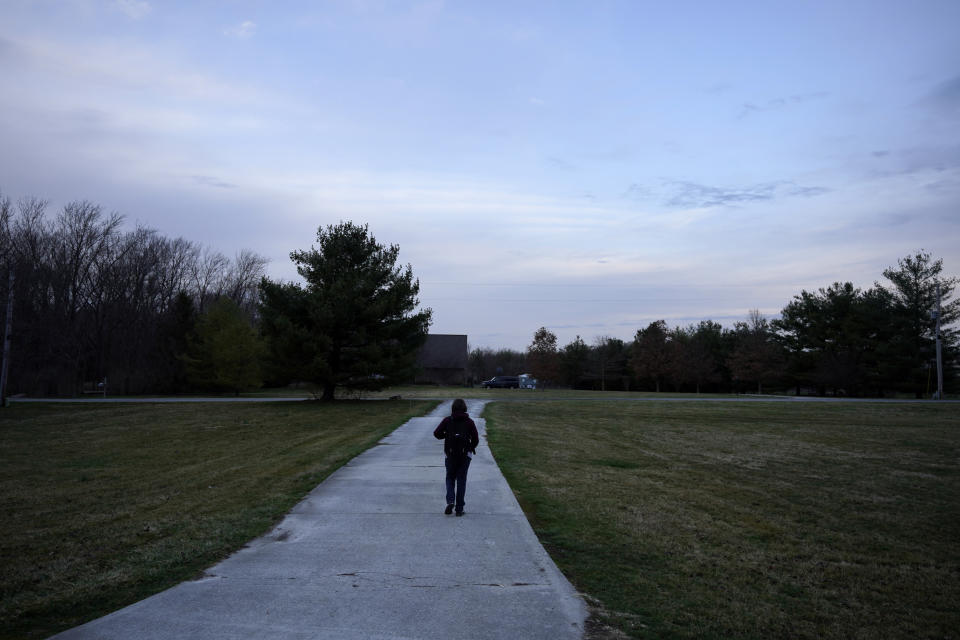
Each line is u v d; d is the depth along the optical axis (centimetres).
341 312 3005
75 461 1480
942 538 909
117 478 1235
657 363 6900
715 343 7525
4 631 474
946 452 1850
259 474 1216
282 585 569
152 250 5622
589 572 653
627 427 2427
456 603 530
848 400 4409
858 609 604
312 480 1117
